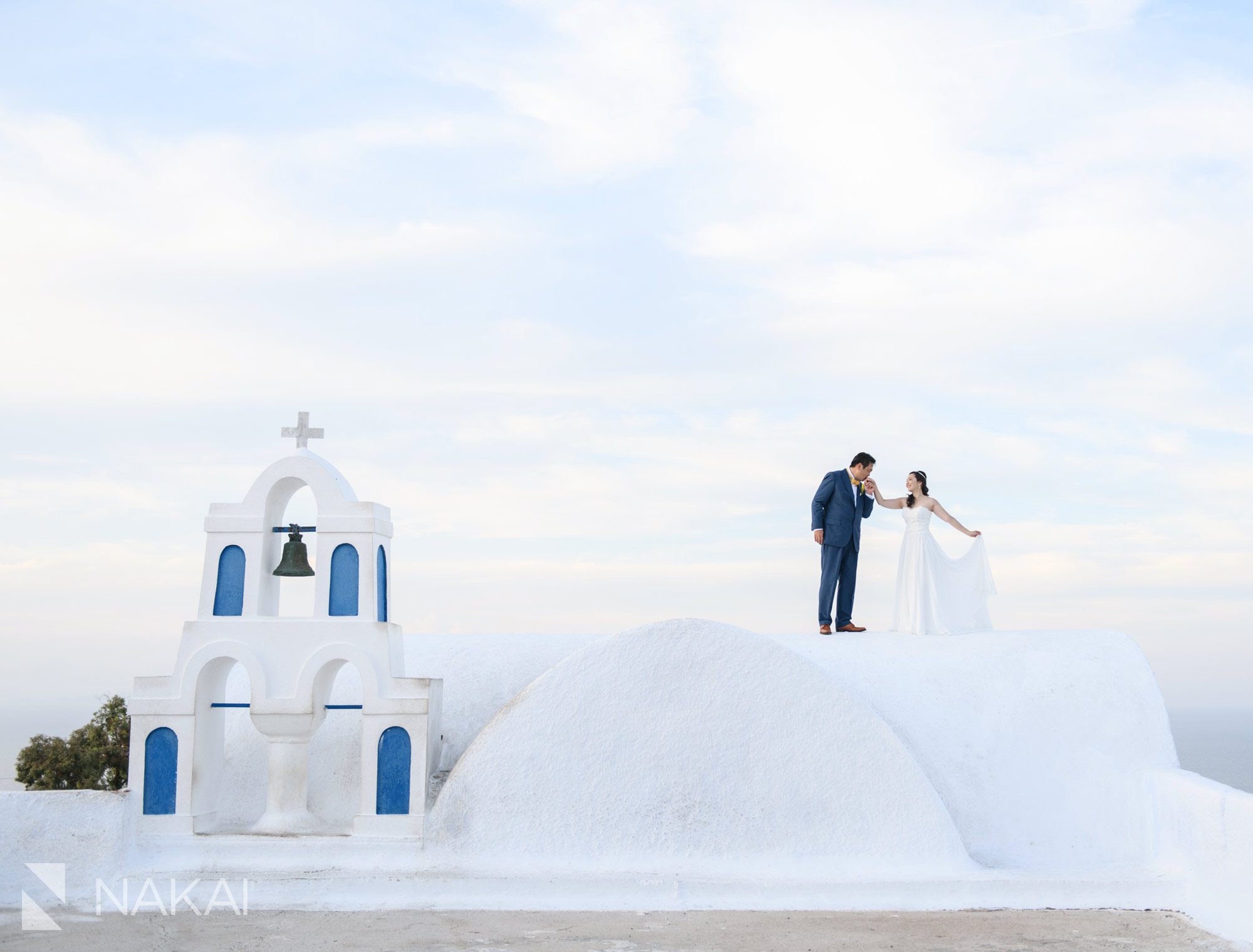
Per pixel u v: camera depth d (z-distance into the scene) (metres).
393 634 9.01
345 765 9.70
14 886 8.18
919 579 11.01
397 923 7.62
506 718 8.80
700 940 7.20
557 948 6.99
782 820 8.50
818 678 8.83
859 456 11.68
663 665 8.88
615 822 8.49
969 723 9.59
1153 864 8.71
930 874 8.25
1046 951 6.99
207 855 8.51
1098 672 9.91
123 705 26.12
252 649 8.85
